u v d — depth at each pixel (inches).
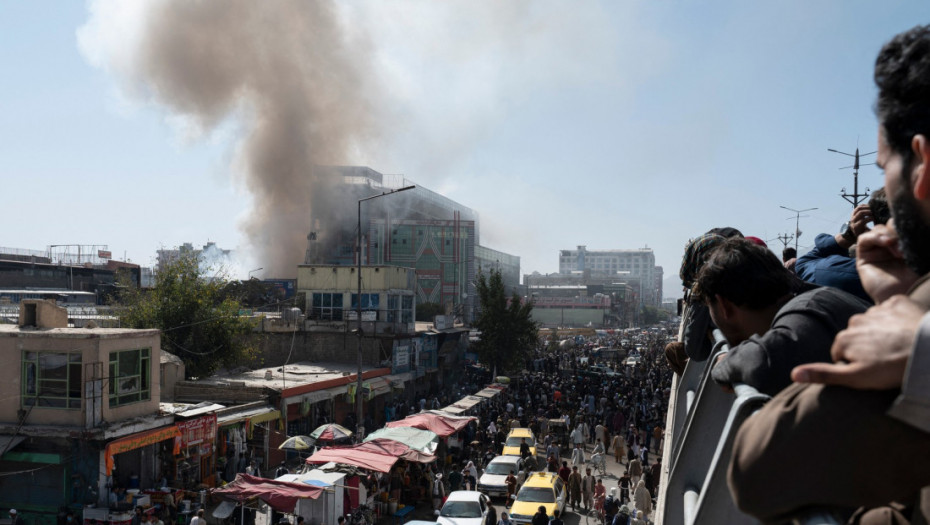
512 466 1005.8
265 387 1136.2
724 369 58.6
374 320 1644.9
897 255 43.2
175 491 852.0
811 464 33.8
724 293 71.4
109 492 787.4
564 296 7313.0
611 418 1405.0
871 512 38.4
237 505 741.3
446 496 983.0
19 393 802.2
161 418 873.5
